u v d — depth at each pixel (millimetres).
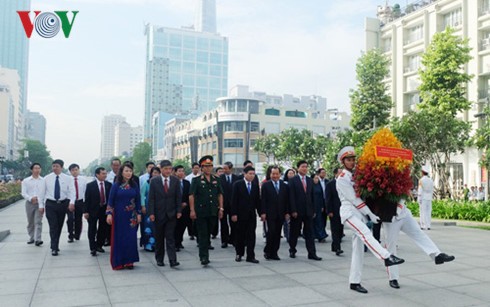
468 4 31438
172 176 7719
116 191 7293
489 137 17828
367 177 5605
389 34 39562
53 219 8773
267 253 8297
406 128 20469
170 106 177125
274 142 41281
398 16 40219
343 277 6629
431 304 5125
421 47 35844
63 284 6176
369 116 27219
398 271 6484
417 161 21094
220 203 7852
